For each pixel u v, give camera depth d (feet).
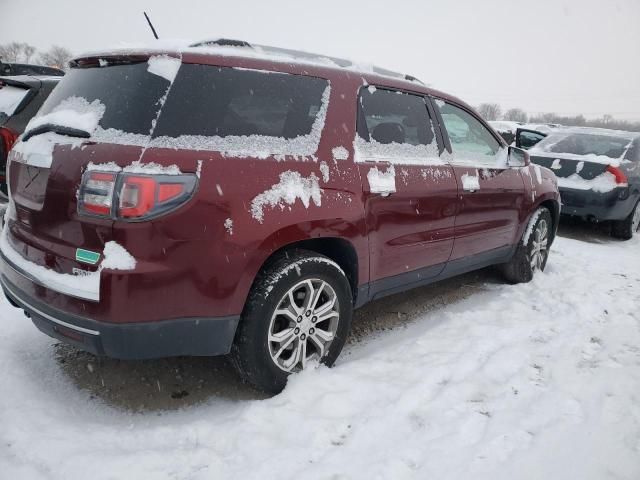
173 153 7.18
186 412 8.35
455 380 9.29
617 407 8.40
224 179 7.48
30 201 7.91
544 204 16.44
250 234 7.65
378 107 10.36
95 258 6.98
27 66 36.96
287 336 8.59
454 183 11.57
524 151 14.19
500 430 7.75
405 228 10.42
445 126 12.03
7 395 8.29
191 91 7.63
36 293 7.54
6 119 15.19
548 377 9.46
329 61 10.25
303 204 8.33
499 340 11.06
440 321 12.36
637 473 6.93
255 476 6.70
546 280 15.87
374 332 11.85
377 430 7.68
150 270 6.97
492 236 13.51
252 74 8.33
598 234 25.12
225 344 7.92
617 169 21.94
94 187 6.92
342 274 9.17
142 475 6.70
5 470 6.68
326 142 9.02
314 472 6.72
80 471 6.69
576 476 6.84
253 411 8.05
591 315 12.73
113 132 7.28
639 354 10.46
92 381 9.11
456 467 6.91
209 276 7.41
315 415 7.99
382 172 9.78
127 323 7.00
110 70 8.05
